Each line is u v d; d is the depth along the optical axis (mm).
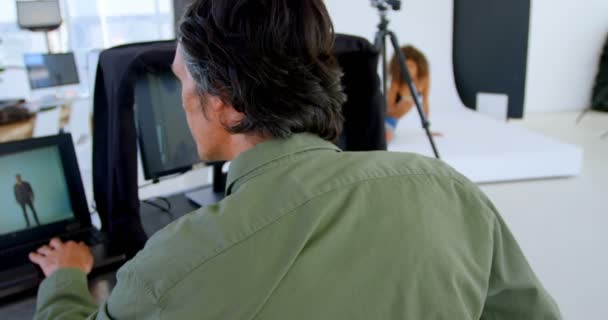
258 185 454
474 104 4027
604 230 1999
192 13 491
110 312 445
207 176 1407
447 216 483
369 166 486
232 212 429
